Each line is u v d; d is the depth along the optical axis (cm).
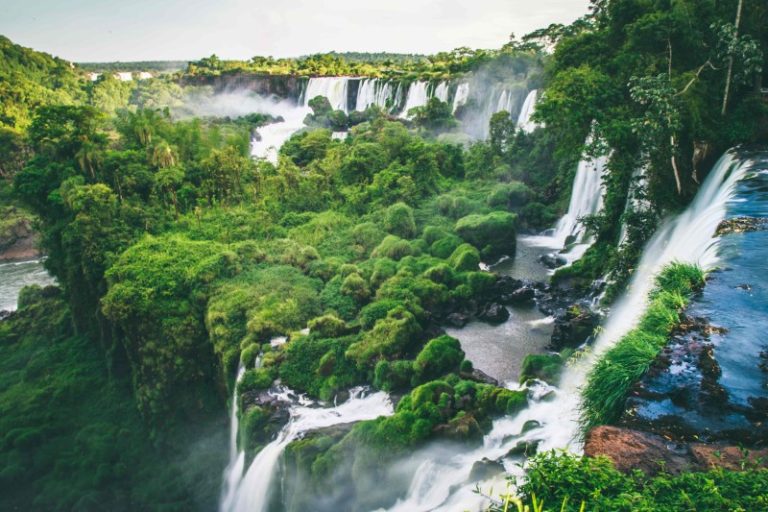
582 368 2128
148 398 3784
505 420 2267
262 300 3591
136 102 13362
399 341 2984
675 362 1131
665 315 1312
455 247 4303
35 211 5353
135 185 5316
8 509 3509
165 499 3453
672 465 855
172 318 3788
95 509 3400
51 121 5488
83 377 4475
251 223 4912
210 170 5528
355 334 3212
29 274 7181
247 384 2959
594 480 785
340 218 5012
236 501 2819
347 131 8806
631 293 2573
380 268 3859
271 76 12331
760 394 1015
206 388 3812
